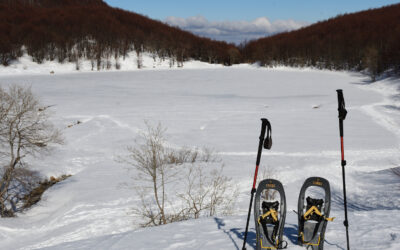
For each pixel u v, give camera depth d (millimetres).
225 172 24875
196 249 6250
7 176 24062
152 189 21406
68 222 18078
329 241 6043
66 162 31406
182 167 25781
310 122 48344
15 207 22625
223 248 6129
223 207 17500
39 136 26297
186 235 7293
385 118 50781
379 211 8320
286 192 20344
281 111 56594
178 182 22234
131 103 63812
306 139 39312
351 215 7945
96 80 107125
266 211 5438
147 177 23891
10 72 142000
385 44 145000
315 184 5406
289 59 189375
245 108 59469
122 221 17125
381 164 29844
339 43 184500
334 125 46531
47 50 169250
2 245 16500
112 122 47688
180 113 54438
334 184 23891
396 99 69625
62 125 45562
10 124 24156
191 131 43281
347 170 28062
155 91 83312
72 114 52875
